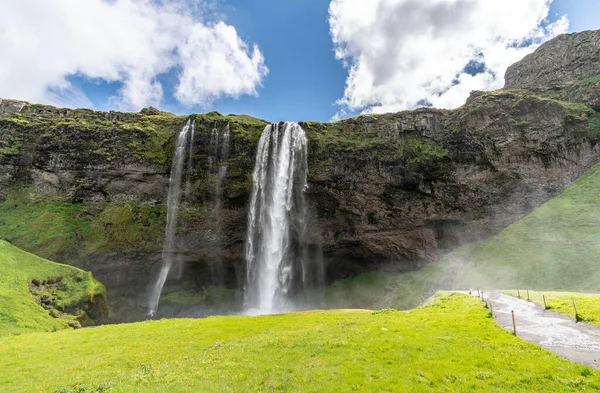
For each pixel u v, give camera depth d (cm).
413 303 5525
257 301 6056
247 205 6147
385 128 6544
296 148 6300
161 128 6531
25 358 2111
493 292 3528
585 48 7825
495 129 6216
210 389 1152
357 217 6272
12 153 5903
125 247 5622
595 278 3803
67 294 4325
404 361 1366
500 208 6069
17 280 4053
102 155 5978
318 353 1520
